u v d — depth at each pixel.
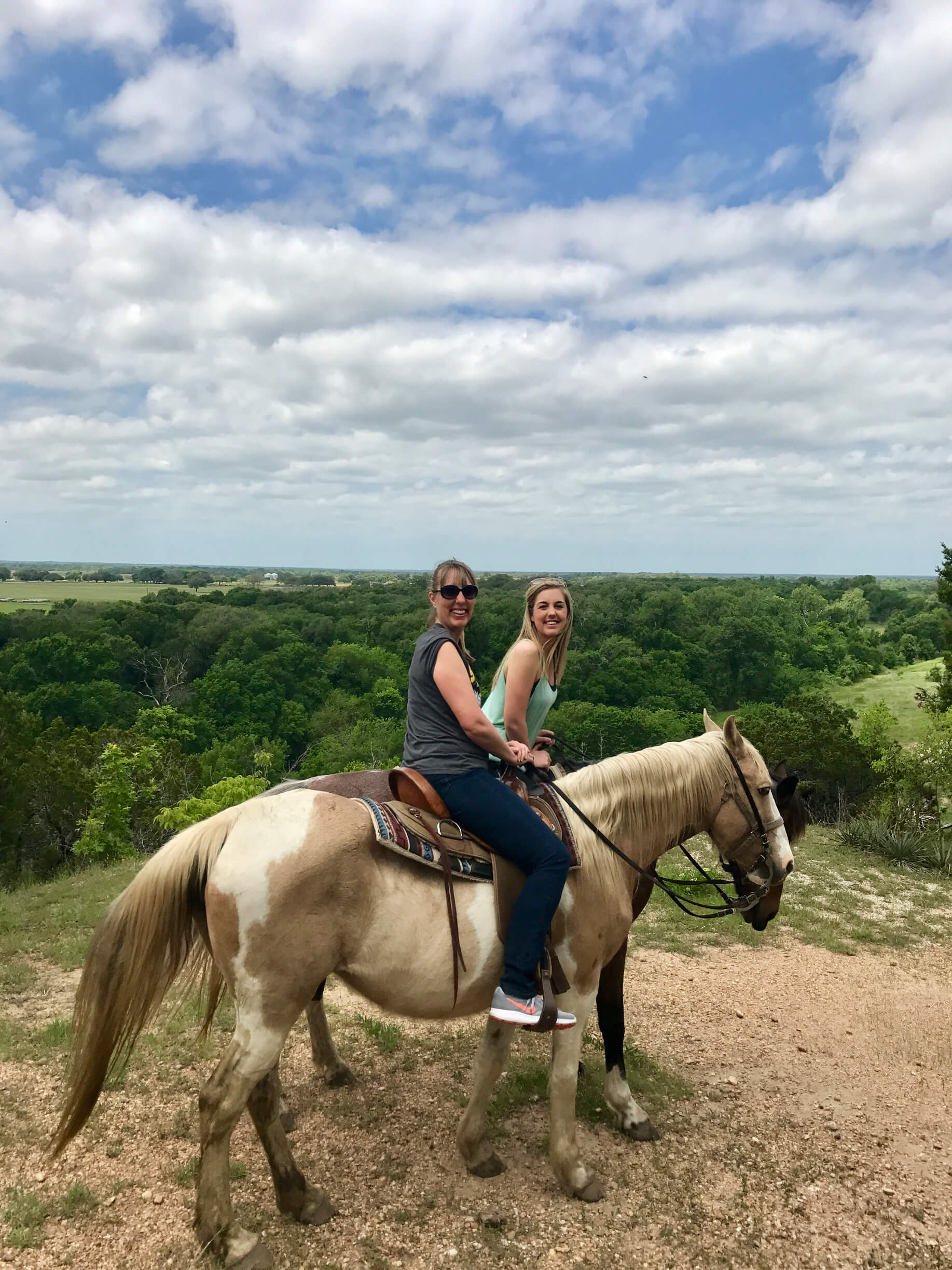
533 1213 3.28
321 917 2.83
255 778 20.84
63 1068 4.17
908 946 7.95
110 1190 3.19
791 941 7.75
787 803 4.15
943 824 15.56
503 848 3.06
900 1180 3.72
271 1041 2.81
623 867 3.59
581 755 4.21
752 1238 3.24
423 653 3.18
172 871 2.88
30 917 7.58
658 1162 3.71
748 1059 4.96
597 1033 5.13
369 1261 2.94
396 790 3.20
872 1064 5.06
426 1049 4.69
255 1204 3.21
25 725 24.66
